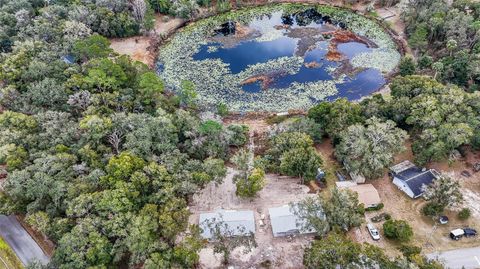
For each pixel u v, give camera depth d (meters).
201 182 67.19
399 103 77.50
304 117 84.94
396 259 52.50
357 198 63.53
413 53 109.06
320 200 62.09
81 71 92.06
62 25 108.38
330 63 108.81
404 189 69.56
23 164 67.12
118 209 57.88
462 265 57.47
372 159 67.50
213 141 76.88
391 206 67.56
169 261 54.75
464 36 100.06
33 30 106.06
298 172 70.12
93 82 85.88
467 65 90.62
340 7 135.25
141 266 58.25
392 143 69.38
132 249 54.22
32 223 58.31
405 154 76.88
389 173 73.25
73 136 73.50
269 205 68.75
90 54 96.44
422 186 66.44
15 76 87.94
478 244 60.38
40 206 61.25
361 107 80.38
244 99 97.94
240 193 66.94
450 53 99.81
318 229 58.06
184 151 76.12
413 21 114.81
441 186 62.34
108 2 122.62
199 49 118.75
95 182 63.12
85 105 82.19
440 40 107.19
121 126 75.06
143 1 120.56
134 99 87.94
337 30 123.94
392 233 60.38
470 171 72.50
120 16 119.75
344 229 60.72
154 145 72.62
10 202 62.56
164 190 61.84
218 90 101.38
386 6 132.25
